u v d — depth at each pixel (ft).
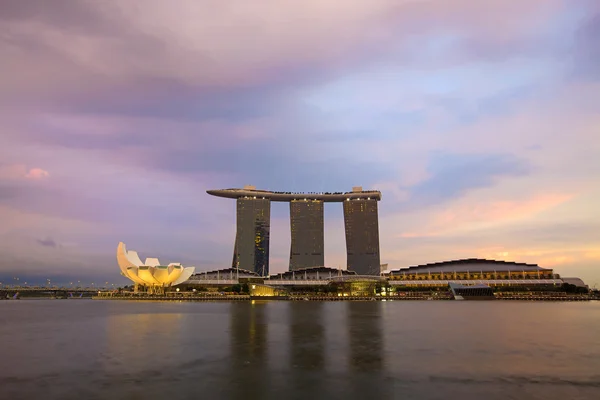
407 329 175.01
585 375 89.04
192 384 82.94
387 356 110.83
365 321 214.69
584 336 152.05
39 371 94.53
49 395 76.18
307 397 74.64
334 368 96.22
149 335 156.97
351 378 87.15
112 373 92.07
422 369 95.09
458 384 82.33
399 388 79.71
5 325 203.82
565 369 94.84
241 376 89.10
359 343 134.00
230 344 132.46
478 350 120.47
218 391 78.28
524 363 101.40
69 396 75.51
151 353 116.78
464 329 175.22
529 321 216.74
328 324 196.65
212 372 92.58
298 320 220.64
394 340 141.18
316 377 88.07
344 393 76.84
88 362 104.32
